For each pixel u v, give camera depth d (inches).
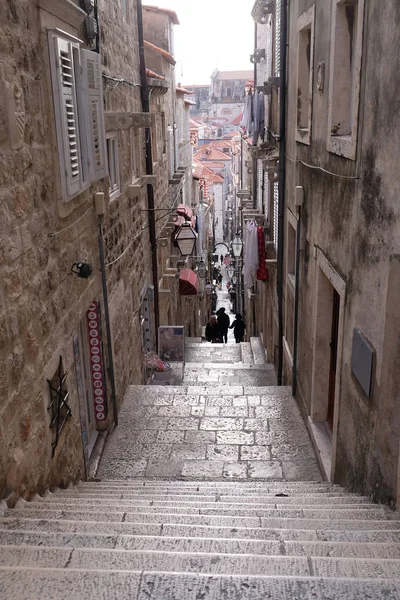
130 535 107.3
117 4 300.0
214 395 311.4
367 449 160.1
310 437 255.3
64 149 173.9
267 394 315.9
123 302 309.9
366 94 158.1
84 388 231.9
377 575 89.0
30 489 149.3
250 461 239.8
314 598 78.2
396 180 131.8
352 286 175.3
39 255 159.3
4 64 132.2
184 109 841.5
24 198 146.3
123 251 308.2
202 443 255.9
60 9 172.9
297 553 102.3
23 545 102.0
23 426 143.6
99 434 256.2
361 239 164.2
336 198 197.5
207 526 118.3
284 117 344.2
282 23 330.6
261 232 448.1
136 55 371.6
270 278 474.6
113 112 263.6
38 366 156.8
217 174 1895.9
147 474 230.5
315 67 235.8
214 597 78.6
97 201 227.1
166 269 531.8
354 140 166.7
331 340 240.2
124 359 312.2
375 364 150.7
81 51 192.7
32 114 153.1
